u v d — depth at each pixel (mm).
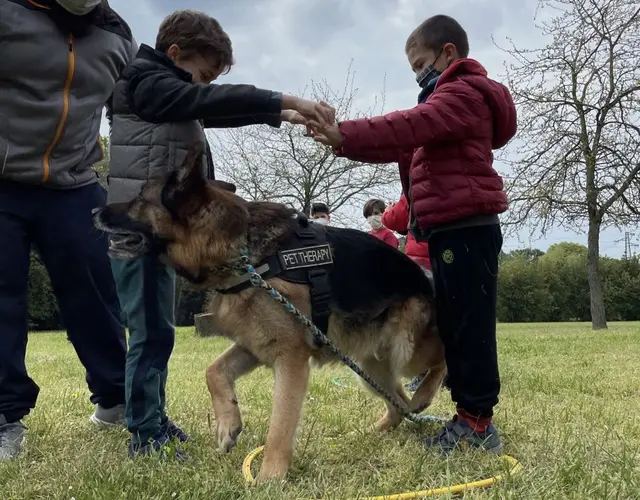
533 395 5074
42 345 13242
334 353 3191
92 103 3521
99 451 3291
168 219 2936
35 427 3855
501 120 3283
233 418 3057
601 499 2506
